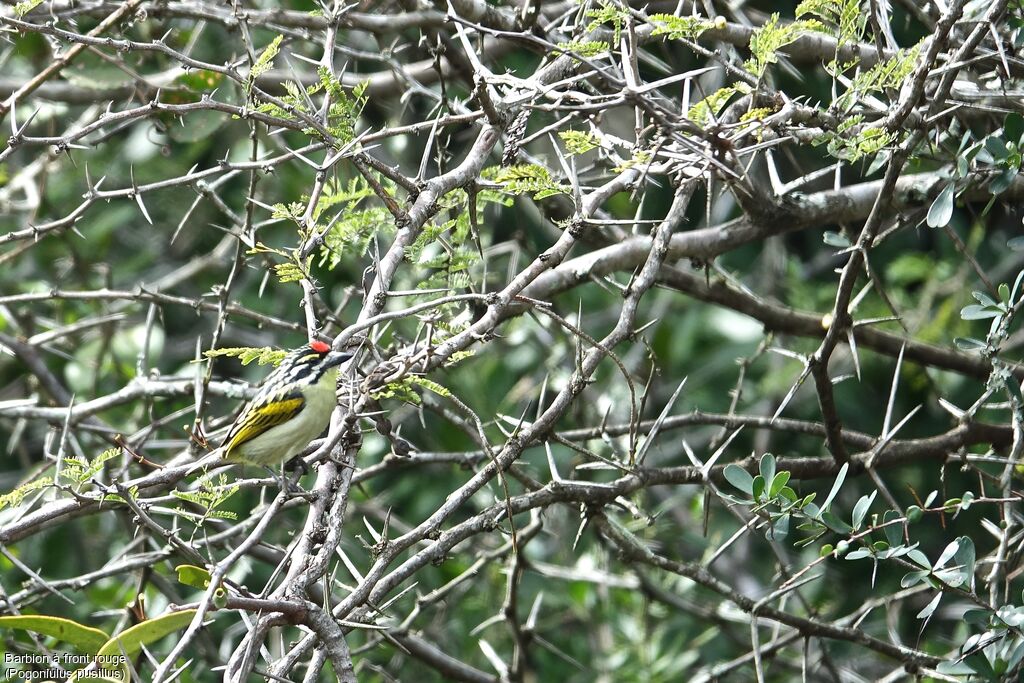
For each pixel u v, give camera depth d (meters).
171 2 12.34
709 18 10.76
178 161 16.97
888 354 13.45
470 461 11.50
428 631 14.98
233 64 9.45
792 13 17.36
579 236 8.59
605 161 11.39
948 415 16.92
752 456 10.94
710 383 18.16
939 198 9.62
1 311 13.73
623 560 10.55
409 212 8.70
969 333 15.68
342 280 16.48
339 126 8.91
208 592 6.49
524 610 15.45
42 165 15.08
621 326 9.40
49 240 16.25
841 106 9.11
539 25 10.66
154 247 17.84
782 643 12.12
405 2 12.30
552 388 15.59
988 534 16.45
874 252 18.22
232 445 8.28
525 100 8.73
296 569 7.34
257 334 17.77
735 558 17.33
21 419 13.19
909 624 16.50
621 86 8.06
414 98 14.79
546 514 12.29
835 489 9.25
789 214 11.72
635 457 9.82
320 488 7.82
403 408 15.34
